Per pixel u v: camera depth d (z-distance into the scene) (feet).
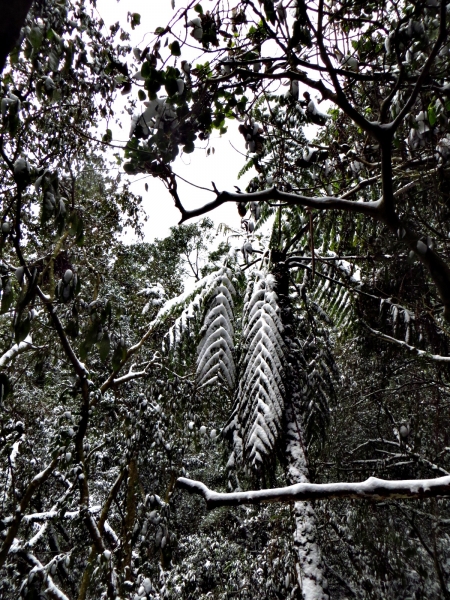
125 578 12.70
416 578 15.70
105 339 4.32
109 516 24.70
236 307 10.31
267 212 12.17
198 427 16.55
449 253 8.16
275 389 7.71
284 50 5.13
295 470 7.74
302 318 11.27
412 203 8.11
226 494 5.33
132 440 16.30
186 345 9.32
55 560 12.10
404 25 5.39
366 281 12.23
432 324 11.57
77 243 4.36
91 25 8.80
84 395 12.38
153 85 4.70
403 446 14.94
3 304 3.81
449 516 15.55
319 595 7.11
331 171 8.14
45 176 4.01
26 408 19.03
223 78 5.33
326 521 15.05
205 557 23.62
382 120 5.11
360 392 17.28
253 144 6.21
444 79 5.66
